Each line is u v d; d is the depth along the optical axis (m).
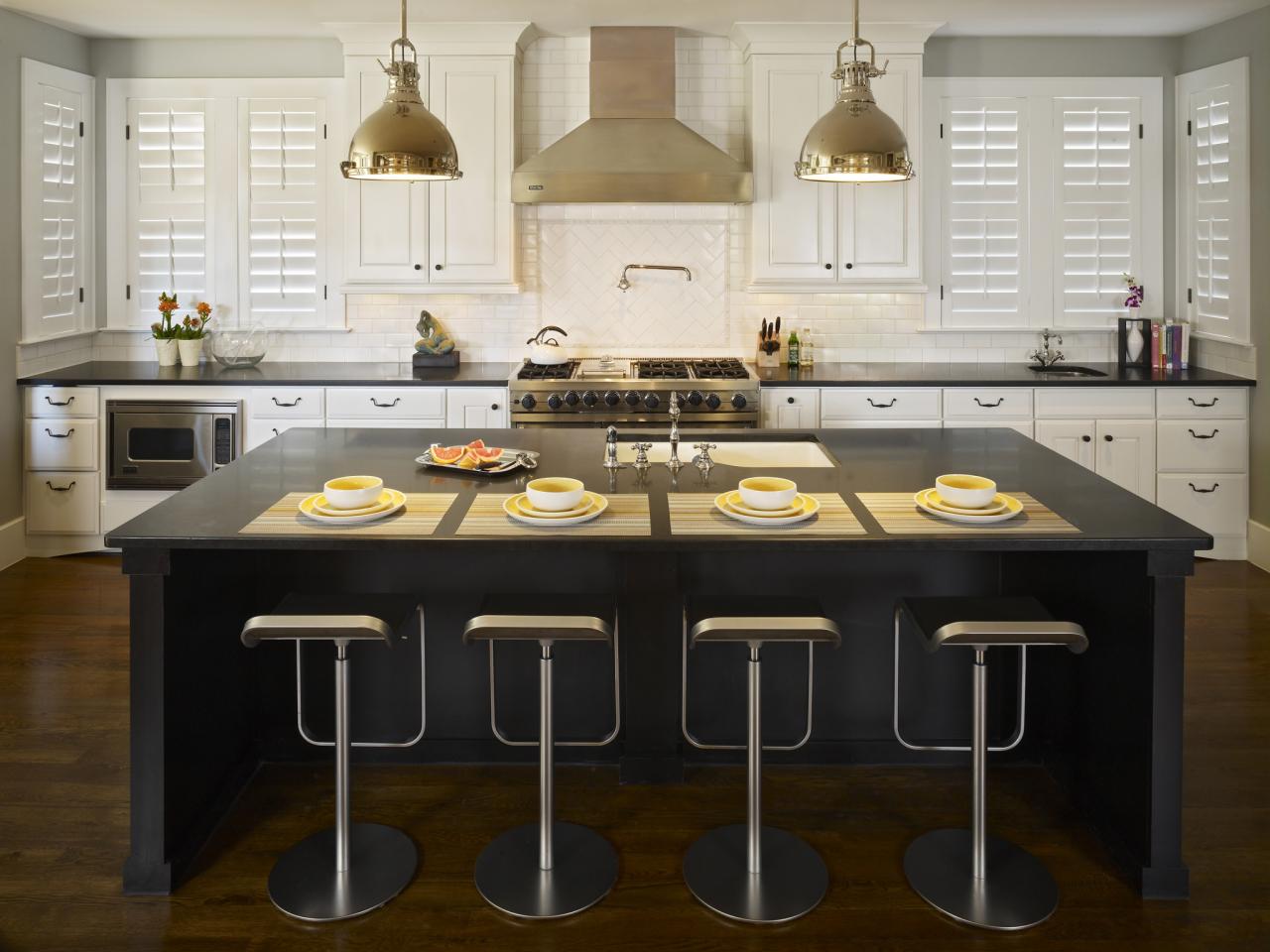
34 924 2.73
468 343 6.32
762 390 5.65
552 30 5.86
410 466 3.65
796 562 3.44
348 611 2.84
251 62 6.09
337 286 6.24
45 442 5.71
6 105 5.44
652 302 6.29
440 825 3.20
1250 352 5.65
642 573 3.35
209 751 3.18
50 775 3.47
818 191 5.88
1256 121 5.50
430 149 3.44
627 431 4.20
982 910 2.77
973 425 5.70
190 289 6.22
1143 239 6.19
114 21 5.68
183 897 2.86
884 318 6.30
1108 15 5.59
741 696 3.51
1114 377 5.77
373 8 5.39
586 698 3.51
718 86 6.10
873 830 3.18
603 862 2.99
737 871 2.94
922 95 5.92
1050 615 2.85
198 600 3.08
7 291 5.52
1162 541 2.76
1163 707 2.80
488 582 3.46
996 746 3.56
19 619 4.88
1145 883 2.84
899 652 3.49
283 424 5.70
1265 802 3.31
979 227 6.20
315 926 2.73
